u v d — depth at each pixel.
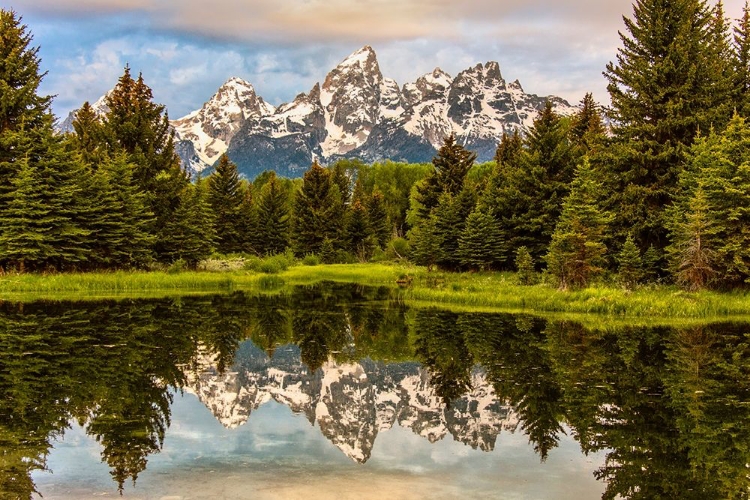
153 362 16.42
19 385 13.42
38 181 41.16
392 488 7.99
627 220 37.88
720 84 37.53
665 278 35.25
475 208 49.72
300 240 78.69
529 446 10.01
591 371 15.60
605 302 28.30
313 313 28.81
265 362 17.41
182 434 10.45
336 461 9.15
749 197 30.59
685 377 14.84
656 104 37.69
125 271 46.81
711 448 9.78
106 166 48.41
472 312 29.17
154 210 53.44
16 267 41.19
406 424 11.47
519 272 39.69
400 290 40.56
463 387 14.41
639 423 11.20
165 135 56.62
